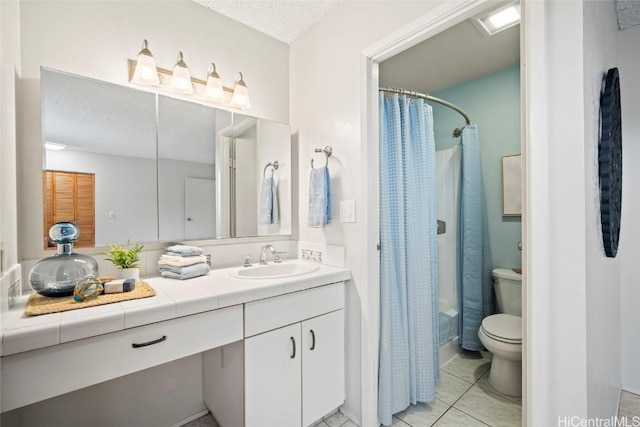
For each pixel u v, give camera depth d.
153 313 1.06
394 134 1.81
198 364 1.69
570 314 0.92
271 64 2.10
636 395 1.91
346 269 1.71
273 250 1.93
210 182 1.80
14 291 1.10
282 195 2.08
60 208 1.35
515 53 2.23
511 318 2.14
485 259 2.51
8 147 1.06
